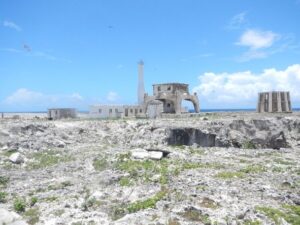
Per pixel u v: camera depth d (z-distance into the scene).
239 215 21.92
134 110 102.50
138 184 30.14
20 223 21.41
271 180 32.31
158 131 56.25
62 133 55.75
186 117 74.12
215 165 38.44
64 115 99.56
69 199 26.38
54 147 49.59
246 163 40.97
